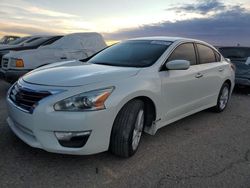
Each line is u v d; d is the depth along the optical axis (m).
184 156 3.93
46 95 3.25
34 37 10.73
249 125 5.56
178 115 4.72
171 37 5.21
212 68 5.59
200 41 5.60
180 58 4.75
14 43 11.55
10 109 3.65
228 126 5.42
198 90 5.14
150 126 4.17
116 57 4.64
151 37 5.28
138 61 4.36
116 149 3.58
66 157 3.64
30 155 3.64
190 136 4.74
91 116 3.20
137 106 3.67
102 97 3.29
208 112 6.38
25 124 3.34
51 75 3.63
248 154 4.12
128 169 3.46
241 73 9.05
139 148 4.10
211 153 4.09
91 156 3.71
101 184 3.11
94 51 9.33
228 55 9.82
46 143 3.23
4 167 3.33
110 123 3.37
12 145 3.89
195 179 3.32
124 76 3.69
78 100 3.19
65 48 8.83
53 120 3.15
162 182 3.22
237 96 8.72
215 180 3.32
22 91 3.46
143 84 3.78
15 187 2.96
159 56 4.41
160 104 4.14
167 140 4.50
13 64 7.25
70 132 3.19
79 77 3.49
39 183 3.05
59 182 3.10
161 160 3.77
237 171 3.57
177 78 4.45
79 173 3.30
